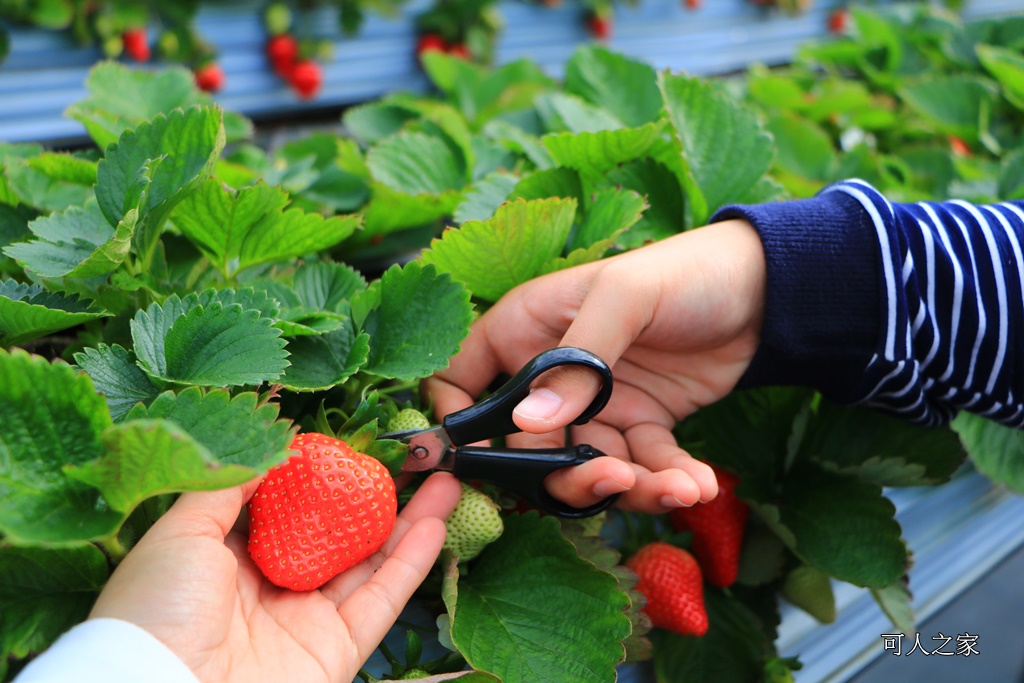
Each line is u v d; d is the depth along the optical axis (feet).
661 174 1.76
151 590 1.08
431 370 1.35
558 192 1.71
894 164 2.39
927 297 1.55
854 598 1.74
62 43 3.27
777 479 1.65
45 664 1.03
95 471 1.05
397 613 1.24
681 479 1.37
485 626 1.33
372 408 1.32
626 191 1.60
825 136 2.42
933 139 2.91
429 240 2.06
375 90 4.02
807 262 1.51
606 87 2.36
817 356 1.55
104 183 1.34
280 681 1.13
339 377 1.37
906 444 1.66
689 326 1.53
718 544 1.58
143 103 2.10
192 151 1.36
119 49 3.43
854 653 1.71
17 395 1.10
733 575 1.59
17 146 1.82
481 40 4.21
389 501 1.24
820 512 1.58
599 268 1.50
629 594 1.38
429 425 1.46
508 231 1.47
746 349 1.61
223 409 1.16
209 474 1.03
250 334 1.27
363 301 1.43
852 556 1.53
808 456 1.64
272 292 1.48
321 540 1.21
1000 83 2.77
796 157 2.43
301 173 1.98
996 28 3.22
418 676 1.29
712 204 1.82
